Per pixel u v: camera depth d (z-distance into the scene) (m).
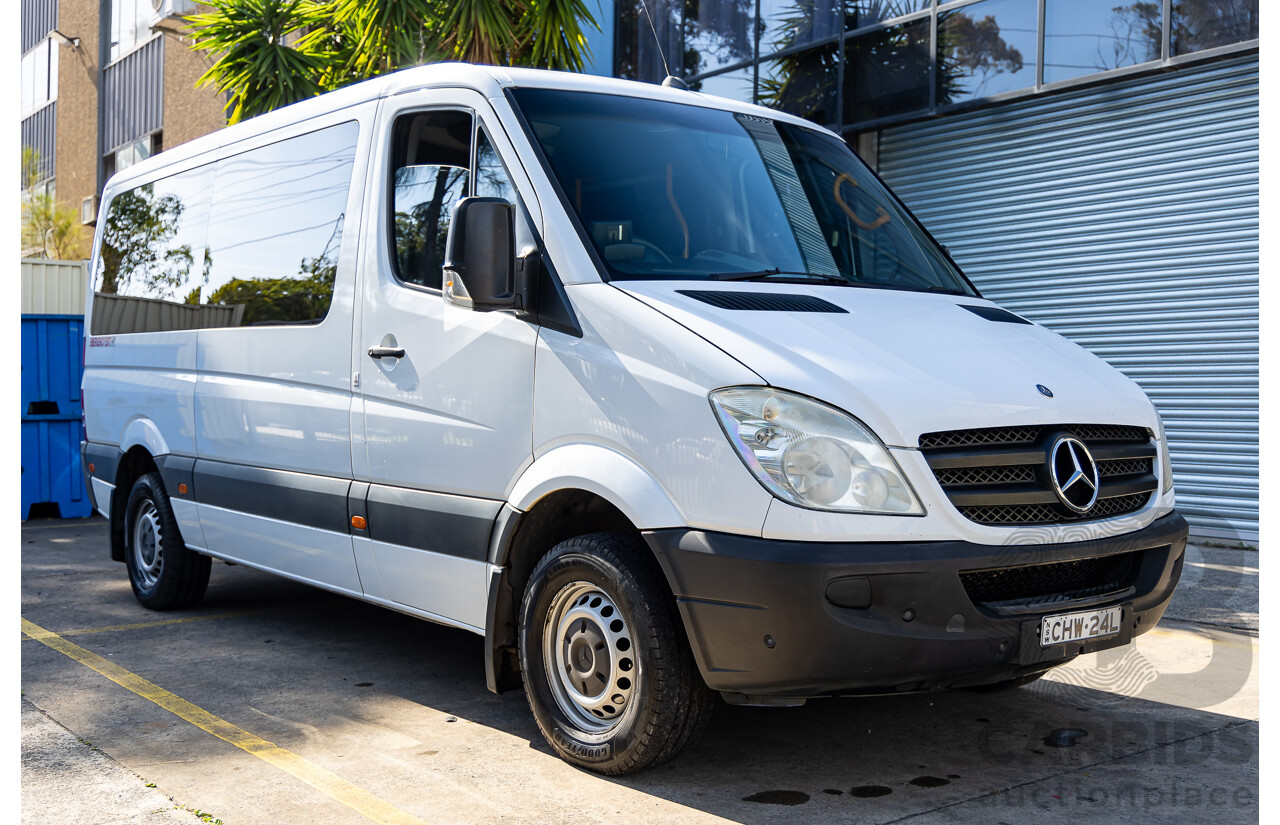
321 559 5.04
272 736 4.27
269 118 5.84
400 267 4.59
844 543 3.26
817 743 4.14
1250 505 8.87
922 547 3.28
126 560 6.85
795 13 11.52
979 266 10.62
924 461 3.31
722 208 4.35
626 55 13.20
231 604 6.81
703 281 3.99
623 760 3.68
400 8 10.02
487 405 4.09
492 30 9.78
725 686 3.41
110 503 6.93
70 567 8.20
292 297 5.25
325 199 5.14
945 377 3.54
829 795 3.62
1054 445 3.50
